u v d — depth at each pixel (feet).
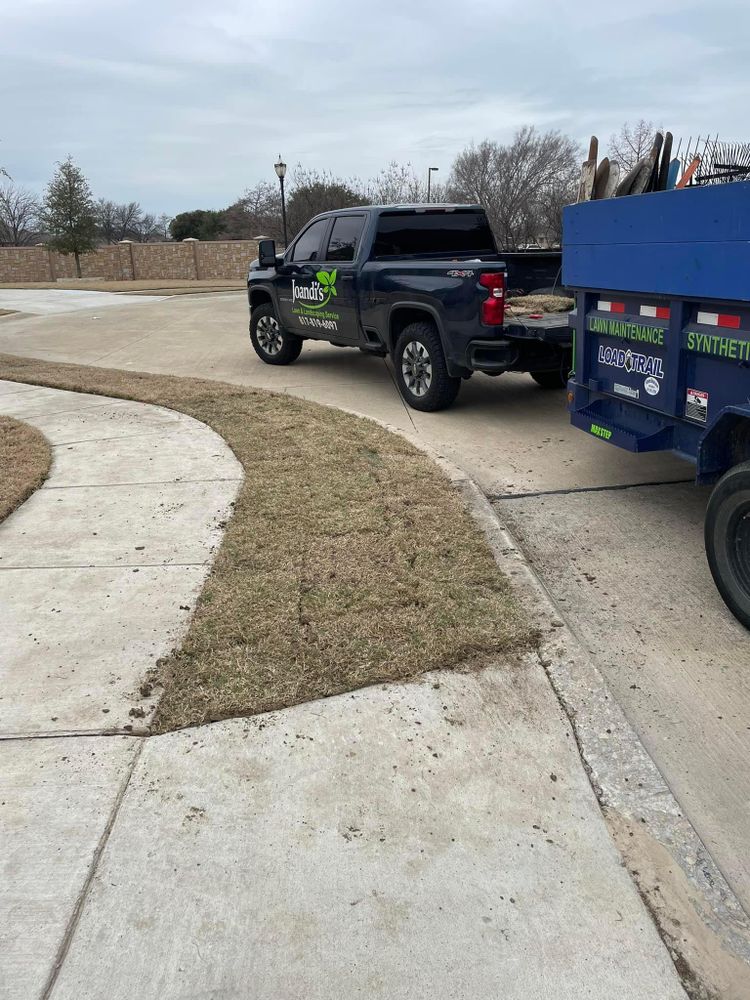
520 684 10.59
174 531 15.31
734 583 12.12
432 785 8.84
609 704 10.19
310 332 32.14
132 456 20.25
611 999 6.52
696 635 12.25
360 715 9.93
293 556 14.05
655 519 16.83
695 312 13.14
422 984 6.61
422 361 25.82
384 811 8.47
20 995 6.51
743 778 9.21
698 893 7.56
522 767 9.13
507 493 18.61
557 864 7.83
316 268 29.96
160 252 133.39
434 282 24.07
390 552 14.16
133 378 31.27
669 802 8.66
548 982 6.64
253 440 21.44
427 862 7.83
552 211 109.81
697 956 6.92
